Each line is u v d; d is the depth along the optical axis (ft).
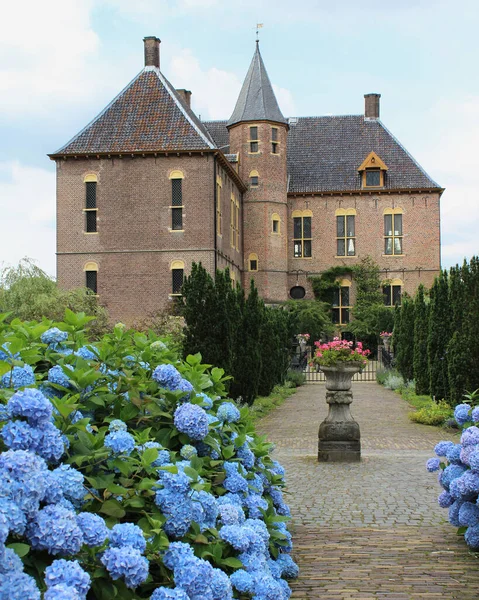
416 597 17.04
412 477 33.76
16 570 7.96
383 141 174.40
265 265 153.28
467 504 21.09
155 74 130.93
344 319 165.17
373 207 165.48
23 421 10.12
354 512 26.43
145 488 11.60
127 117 126.00
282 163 156.66
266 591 12.42
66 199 123.54
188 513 11.66
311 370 120.26
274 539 16.81
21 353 14.11
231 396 64.69
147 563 9.77
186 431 13.76
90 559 9.89
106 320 102.17
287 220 167.22
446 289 62.08
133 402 14.06
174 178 121.49
